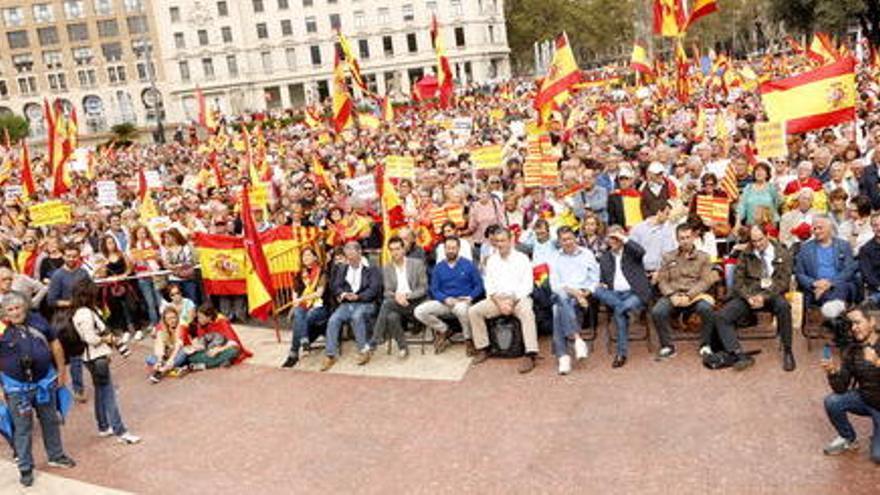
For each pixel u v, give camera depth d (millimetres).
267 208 14781
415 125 32469
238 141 31500
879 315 6266
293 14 92062
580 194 11977
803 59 37406
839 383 6383
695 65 37406
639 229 10055
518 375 9031
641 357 9156
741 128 17531
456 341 10336
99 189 16203
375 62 93000
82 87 93000
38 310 10258
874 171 11070
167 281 12141
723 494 6195
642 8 90438
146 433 8523
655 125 22297
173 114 93000
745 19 86562
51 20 91562
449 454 7324
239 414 8797
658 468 6680
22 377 7352
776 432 7062
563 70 14594
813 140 14328
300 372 9945
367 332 10117
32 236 12391
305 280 10383
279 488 7055
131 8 92312
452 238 9906
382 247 11336
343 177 18984
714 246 9906
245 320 12500
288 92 93562
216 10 91312
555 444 7289
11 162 27438
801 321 9531
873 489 6062
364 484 6969
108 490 7277
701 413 7578
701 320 8828
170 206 15812
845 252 8633
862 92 22578
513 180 14297
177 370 10234
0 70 91688
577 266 9359
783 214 10508
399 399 8734
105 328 8266
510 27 95938
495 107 35406
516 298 9258
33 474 7562
